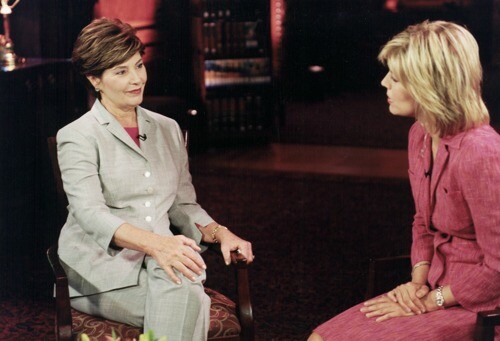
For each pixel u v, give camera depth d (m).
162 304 3.81
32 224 7.41
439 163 3.62
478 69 3.55
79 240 4.11
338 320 3.75
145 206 4.11
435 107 3.50
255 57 11.25
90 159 4.02
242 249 4.09
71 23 8.62
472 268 3.56
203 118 11.03
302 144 11.51
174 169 4.26
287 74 13.73
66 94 7.70
